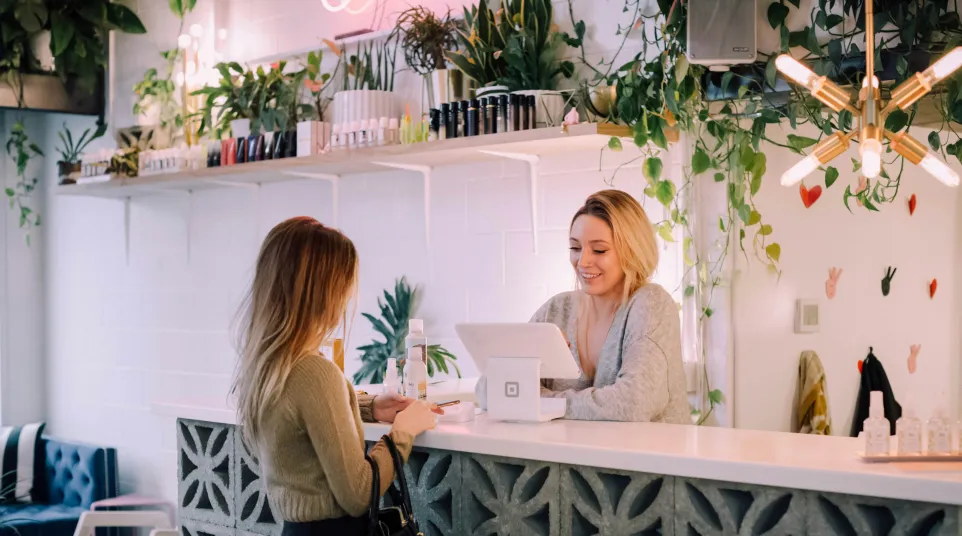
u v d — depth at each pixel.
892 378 4.62
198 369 4.94
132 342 5.30
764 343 3.62
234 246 4.77
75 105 5.23
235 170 4.25
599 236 2.83
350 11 4.30
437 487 2.53
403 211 4.17
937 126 3.75
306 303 2.19
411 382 2.68
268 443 2.19
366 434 2.56
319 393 2.14
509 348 2.61
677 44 3.21
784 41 3.06
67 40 4.98
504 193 3.82
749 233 3.54
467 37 3.79
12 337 5.70
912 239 4.82
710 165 3.24
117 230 5.38
